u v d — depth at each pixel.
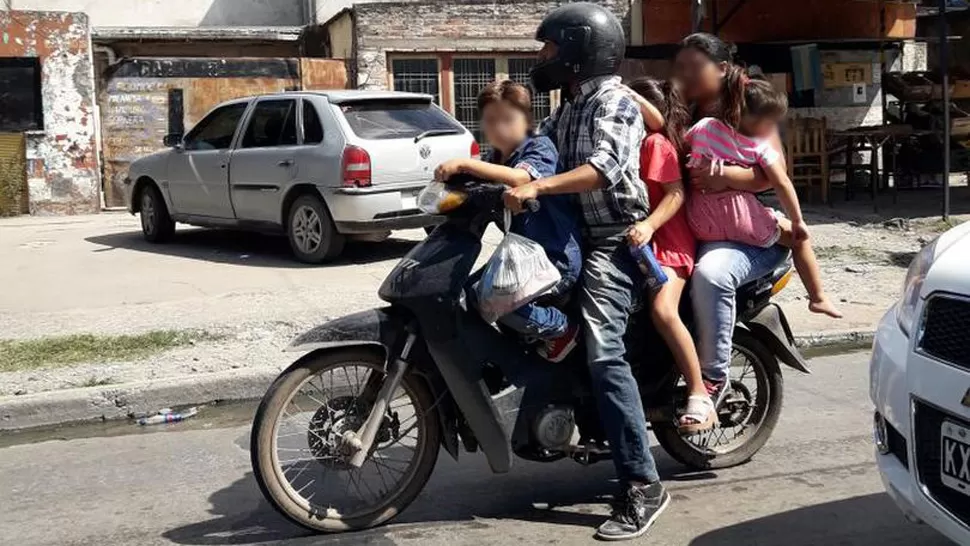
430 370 4.43
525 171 4.24
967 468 3.30
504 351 4.37
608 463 5.44
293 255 11.86
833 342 8.17
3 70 16.81
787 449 5.58
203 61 18.02
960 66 18.48
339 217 10.84
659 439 5.17
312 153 10.98
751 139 4.55
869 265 10.84
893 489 3.68
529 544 4.38
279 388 4.35
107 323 8.61
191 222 12.55
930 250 3.87
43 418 6.61
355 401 4.50
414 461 4.57
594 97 4.33
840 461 5.37
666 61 16.70
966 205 15.03
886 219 13.84
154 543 4.52
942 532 3.45
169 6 22.41
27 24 16.75
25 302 9.58
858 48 17.16
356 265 11.16
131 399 6.79
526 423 4.44
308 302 9.22
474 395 4.32
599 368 4.35
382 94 11.41
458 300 4.23
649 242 4.53
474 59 19.39
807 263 4.87
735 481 5.11
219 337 8.09
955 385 3.35
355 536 4.50
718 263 4.60
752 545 4.32
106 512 4.93
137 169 13.10
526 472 5.34
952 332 3.44
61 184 17.11
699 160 4.55
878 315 8.72
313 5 21.89
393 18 18.81
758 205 4.73
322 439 4.48
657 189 4.48
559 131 4.49
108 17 22.08
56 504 5.07
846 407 6.39
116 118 17.75
